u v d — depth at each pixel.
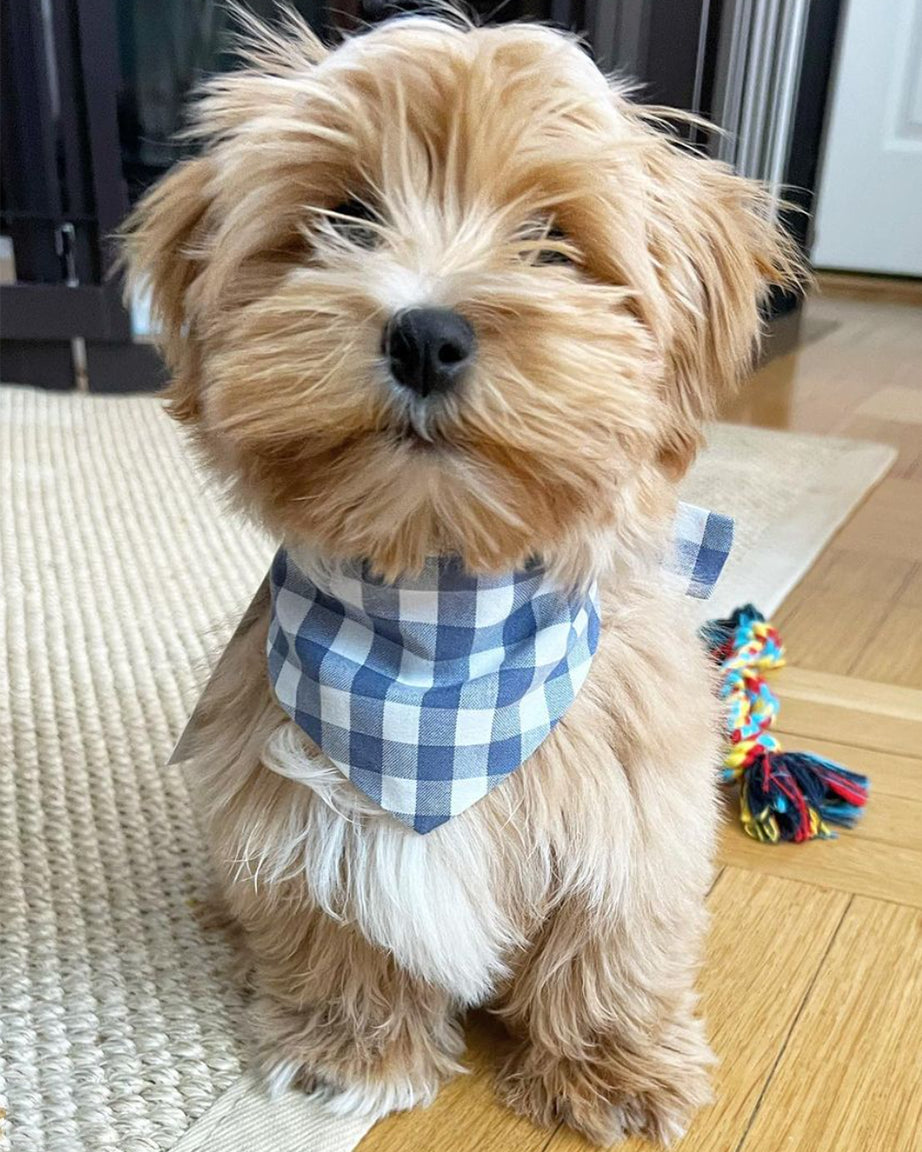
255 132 0.34
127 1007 0.40
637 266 0.34
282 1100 0.37
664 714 0.37
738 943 0.44
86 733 0.55
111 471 0.88
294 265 0.34
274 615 0.37
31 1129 0.35
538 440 0.30
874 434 1.01
